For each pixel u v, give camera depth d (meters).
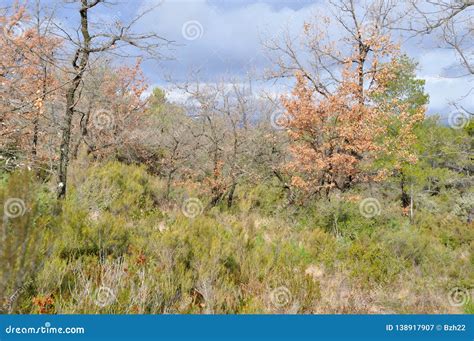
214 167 13.88
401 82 16.77
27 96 8.14
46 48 8.41
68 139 7.74
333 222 10.76
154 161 16.28
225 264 6.36
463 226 13.06
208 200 12.85
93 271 4.77
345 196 12.46
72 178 9.63
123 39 7.38
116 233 5.86
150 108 17.47
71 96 7.71
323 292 6.48
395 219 11.14
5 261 3.41
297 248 8.58
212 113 13.90
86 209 7.76
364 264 7.84
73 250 5.30
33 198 3.68
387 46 14.72
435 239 11.74
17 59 9.34
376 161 15.85
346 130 13.28
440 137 17.81
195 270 5.72
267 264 6.62
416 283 7.42
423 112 14.73
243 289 5.64
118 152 15.45
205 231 7.54
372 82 15.02
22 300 3.79
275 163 15.05
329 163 13.62
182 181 13.55
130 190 11.01
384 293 6.77
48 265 4.29
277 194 14.10
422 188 19.66
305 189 13.14
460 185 22.03
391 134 16.16
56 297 3.98
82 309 3.96
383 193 18.48
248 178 14.28
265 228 10.45
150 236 6.33
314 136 14.29
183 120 14.64
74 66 7.62
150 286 4.69
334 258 8.24
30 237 3.64
